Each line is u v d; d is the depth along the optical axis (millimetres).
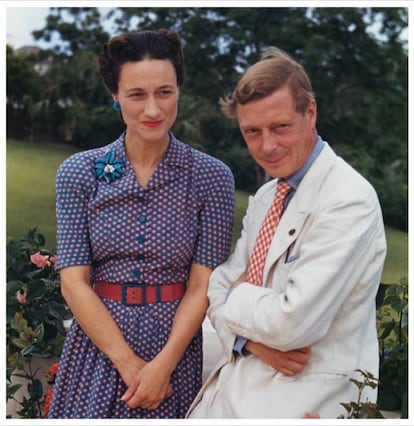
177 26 7914
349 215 2021
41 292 2992
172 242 2328
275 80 2041
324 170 2113
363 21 7707
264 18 7801
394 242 7336
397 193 7648
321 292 1982
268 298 2062
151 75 2223
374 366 2180
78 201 2338
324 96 7570
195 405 2312
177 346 2295
